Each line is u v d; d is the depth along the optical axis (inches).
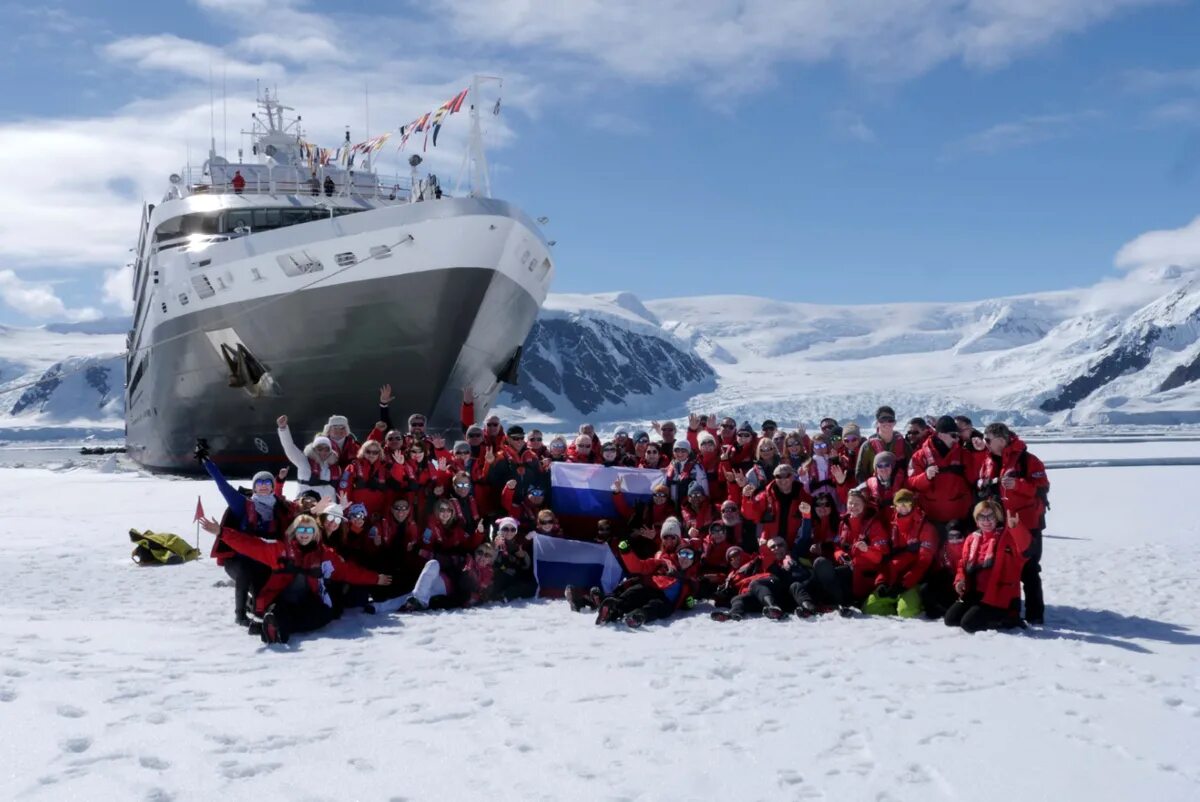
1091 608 405.1
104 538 685.9
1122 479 1273.4
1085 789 192.5
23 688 265.7
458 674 295.7
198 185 1418.6
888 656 317.4
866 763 209.3
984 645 334.0
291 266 1108.5
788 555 410.6
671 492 493.0
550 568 457.7
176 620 392.8
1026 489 367.6
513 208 1128.2
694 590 409.1
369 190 1493.6
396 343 1123.9
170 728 233.8
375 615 408.8
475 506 482.9
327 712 250.8
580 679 287.1
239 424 1273.4
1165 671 292.0
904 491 398.0
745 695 266.4
